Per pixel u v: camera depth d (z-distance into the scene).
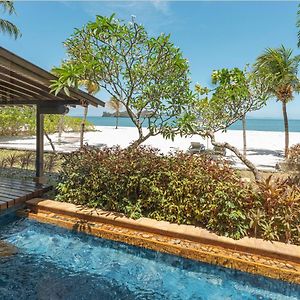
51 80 4.47
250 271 3.34
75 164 5.32
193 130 5.49
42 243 4.17
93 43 4.86
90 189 4.99
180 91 5.37
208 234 3.86
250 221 3.84
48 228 4.61
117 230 4.21
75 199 5.04
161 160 4.80
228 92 5.71
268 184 4.02
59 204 4.98
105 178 4.80
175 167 4.61
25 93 5.80
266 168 8.98
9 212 4.86
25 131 21.17
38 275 3.38
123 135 24.36
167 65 5.16
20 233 4.46
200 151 11.14
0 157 9.98
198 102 5.91
